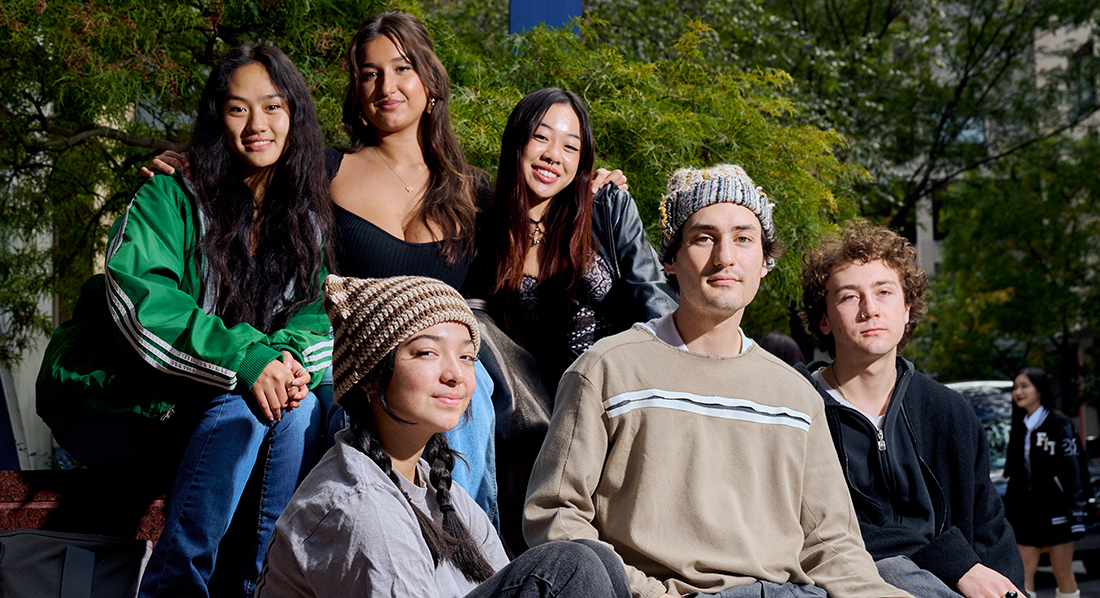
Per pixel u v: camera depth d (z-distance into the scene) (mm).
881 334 2820
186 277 2830
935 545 2686
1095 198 17141
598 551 1931
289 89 2967
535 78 5090
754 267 2498
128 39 4969
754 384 2467
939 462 2852
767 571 2324
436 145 3318
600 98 4918
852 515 2484
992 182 17469
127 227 2768
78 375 2715
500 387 3104
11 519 2871
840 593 2328
